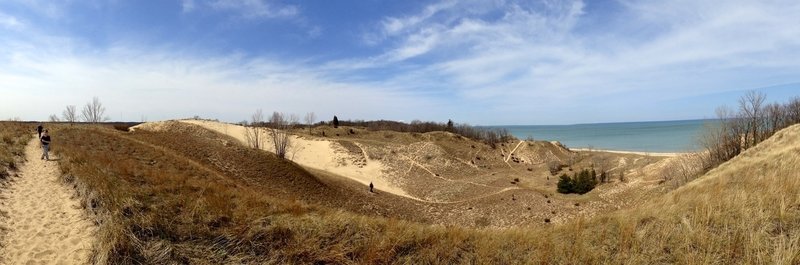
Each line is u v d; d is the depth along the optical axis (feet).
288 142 223.92
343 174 192.95
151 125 231.71
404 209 131.03
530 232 31.89
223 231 32.14
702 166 129.80
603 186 149.79
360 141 248.93
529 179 202.39
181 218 34.04
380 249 29.17
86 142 94.48
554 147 305.94
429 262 27.86
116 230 30.45
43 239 32.99
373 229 32.60
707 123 197.77
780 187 31.12
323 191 127.95
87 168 52.29
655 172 150.51
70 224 36.06
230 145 148.05
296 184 125.49
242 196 45.06
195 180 58.44
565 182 158.30
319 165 207.00
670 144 409.49
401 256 28.66
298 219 34.12
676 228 27.66
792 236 23.67
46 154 66.18
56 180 50.55
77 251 30.86
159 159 90.68
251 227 32.35
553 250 27.17
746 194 31.24
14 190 46.50
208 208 36.50
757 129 156.66
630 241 26.84
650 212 32.19
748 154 87.30
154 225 31.86
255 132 223.30
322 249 29.89
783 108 177.78
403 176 200.44
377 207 126.31
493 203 136.56
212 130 237.86
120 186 42.68
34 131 116.37
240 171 122.01
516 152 284.00
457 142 280.92
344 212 39.88
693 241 25.54
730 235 25.31
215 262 28.91
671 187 105.40
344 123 410.72
